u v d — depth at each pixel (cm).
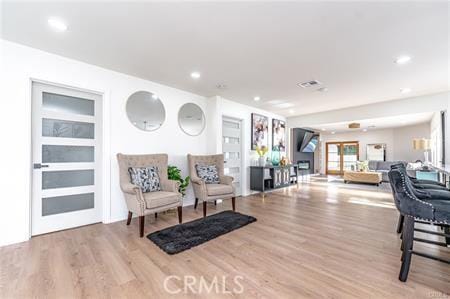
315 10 181
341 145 1053
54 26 204
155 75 332
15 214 234
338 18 192
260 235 261
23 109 240
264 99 476
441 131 449
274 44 238
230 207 400
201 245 233
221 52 257
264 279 170
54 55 262
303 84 374
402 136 862
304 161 898
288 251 219
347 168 1031
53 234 261
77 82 280
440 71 316
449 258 199
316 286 161
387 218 331
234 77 340
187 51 255
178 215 317
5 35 220
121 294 152
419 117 579
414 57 270
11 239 232
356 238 252
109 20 195
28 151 243
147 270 183
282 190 592
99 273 178
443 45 239
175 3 172
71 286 161
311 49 250
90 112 303
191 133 423
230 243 238
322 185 686
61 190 276
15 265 189
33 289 157
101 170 309
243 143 522
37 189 258
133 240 245
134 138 337
